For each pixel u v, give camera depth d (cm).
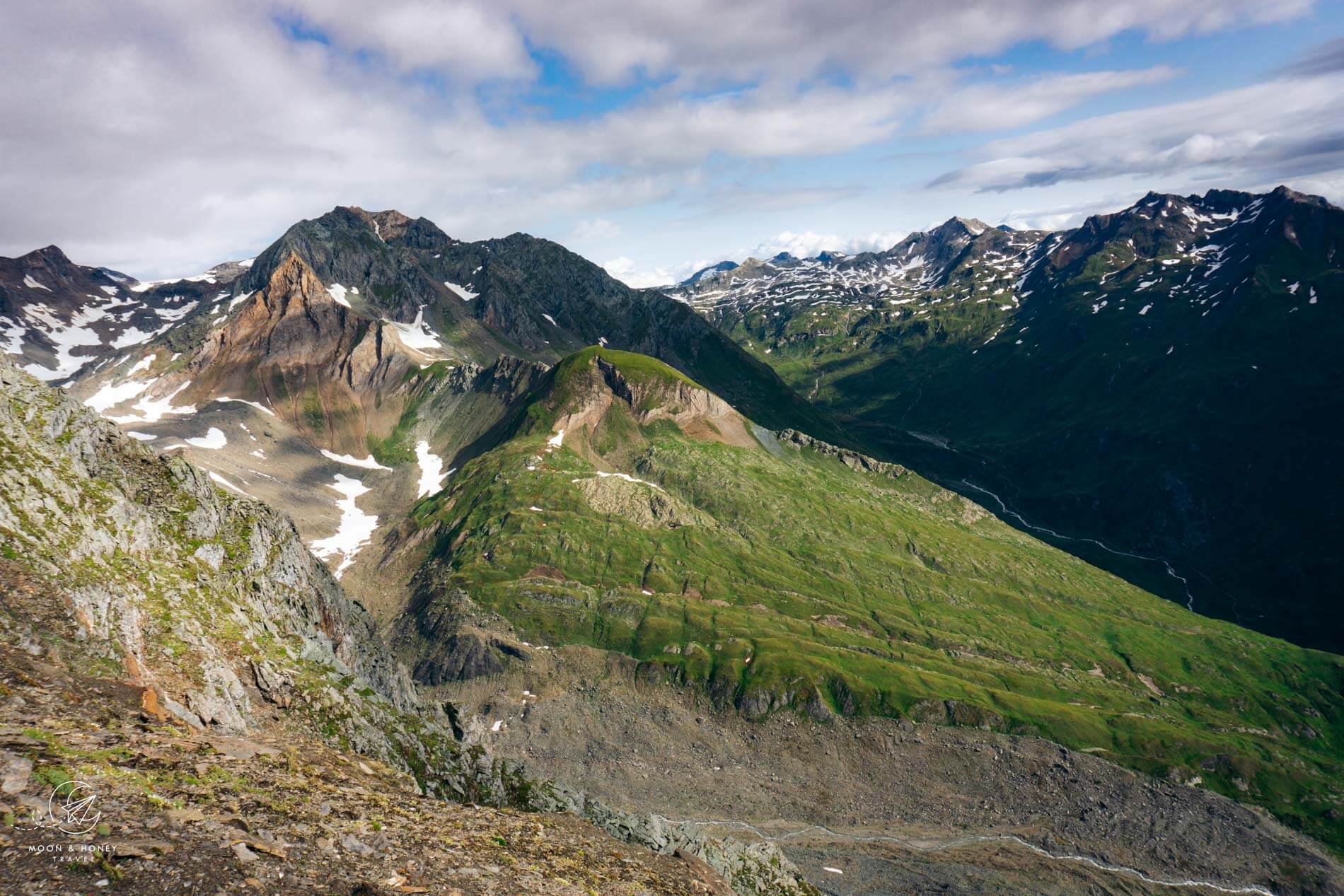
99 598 4544
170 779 2945
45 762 2642
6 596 3962
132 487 6341
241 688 4906
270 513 7706
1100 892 13550
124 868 2252
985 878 13612
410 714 6588
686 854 5525
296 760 3944
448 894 2947
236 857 2577
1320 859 14675
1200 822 15362
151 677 4247
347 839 3095
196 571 6019
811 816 15512
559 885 3497
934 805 15962
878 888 13212
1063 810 15700
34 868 2092
